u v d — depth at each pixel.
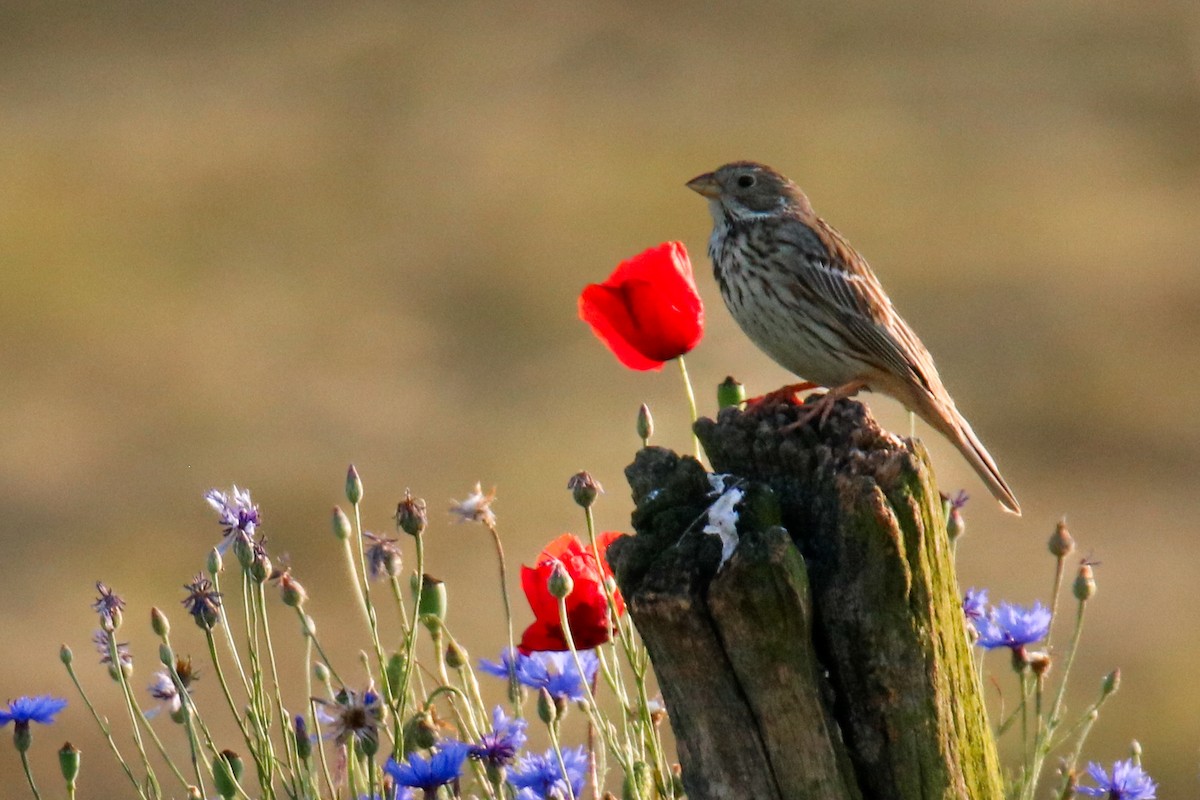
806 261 6.81
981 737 4.56
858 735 4.43
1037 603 6.20
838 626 4.39
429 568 14.37
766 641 4.31
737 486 4.52
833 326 6.81
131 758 10.92
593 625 5.18
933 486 4.46
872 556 4.34
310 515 15.70
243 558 5.25
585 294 5.68
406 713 5.60
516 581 14.11
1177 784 11.35
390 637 10.34
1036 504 16.22
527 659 5.57
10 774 11.17
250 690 5.77
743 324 7.07
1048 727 5.36
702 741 4.47
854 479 4.36
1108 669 12.66
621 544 4.52
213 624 5.16
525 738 5.28
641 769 5.09
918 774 4.41
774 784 4.44
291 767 5.23
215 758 5.32
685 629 4.37
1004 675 10.86
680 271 5.65
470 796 5.69
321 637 12.76
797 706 4.36
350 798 5.51
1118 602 13.96
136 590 14.40
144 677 12.52
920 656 4.38
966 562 14.83
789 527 4.52
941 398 6.89
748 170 7.02
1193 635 13.20
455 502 5.39
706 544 4.42
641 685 5.15
